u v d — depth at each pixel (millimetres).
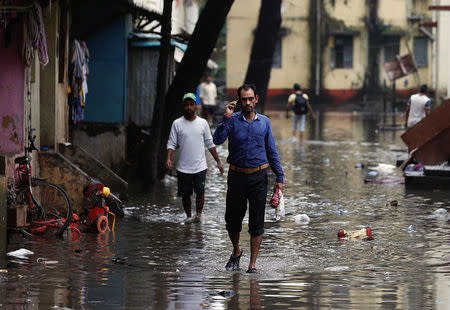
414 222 17344
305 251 14219
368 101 93125
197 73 25391
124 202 20594
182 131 17797
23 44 16469
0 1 15219
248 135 12773
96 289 11125
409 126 33688
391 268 12664
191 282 11672
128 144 29156
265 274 12289
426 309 10039
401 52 93375
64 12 21812
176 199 21328
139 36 29266
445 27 76812
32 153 17500
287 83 93750
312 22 93188
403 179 25094
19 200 16047
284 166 30094
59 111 21516
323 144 41344
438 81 77312
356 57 93625
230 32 91125
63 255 13742
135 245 14820
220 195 22312
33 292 10883
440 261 13195
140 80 29000
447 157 25469
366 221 17531
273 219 17922
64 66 21969
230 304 10305
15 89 16609
